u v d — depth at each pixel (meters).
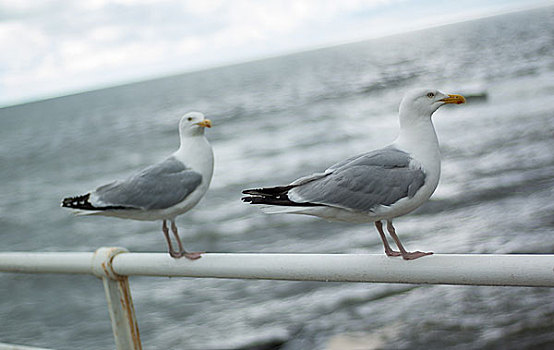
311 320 7.88
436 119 26.55
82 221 18.08
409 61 81.69
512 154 17.11
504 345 6.34
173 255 2.29
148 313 9.11
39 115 123.19
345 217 2.26
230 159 25.17
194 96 91.50
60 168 34.44
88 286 11.38
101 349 8.83
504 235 10.42
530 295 7.20
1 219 20.77
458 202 12.78
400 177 2.18
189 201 2.67
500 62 54.19
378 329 7.22
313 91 60.56
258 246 12.88
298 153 24.53
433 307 7.41
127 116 73.69
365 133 27.56
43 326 9.88
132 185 2.63
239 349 7.53
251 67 184.88
